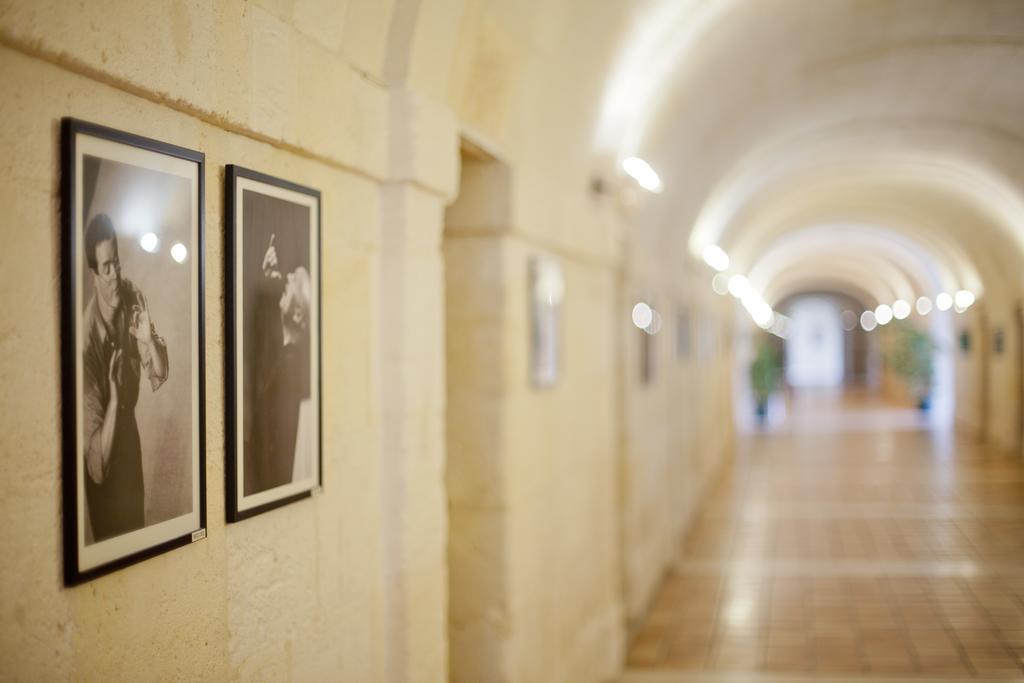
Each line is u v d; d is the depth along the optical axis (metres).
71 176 1.72
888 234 19.92
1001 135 10.10
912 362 25.00
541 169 4.84
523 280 4.66
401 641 3.13
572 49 4.66
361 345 2.98
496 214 4.32
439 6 3.18
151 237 1.94
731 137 9.22
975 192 12.88
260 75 2.33
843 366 42.28
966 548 9.49
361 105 2.89
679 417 10.27
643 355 7.94
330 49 2.72
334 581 2.79
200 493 2.10
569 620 5.48
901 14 7.09
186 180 2.05
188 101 2.05
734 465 16.22
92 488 1.78
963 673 6.15
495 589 4.40
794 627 7.23
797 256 24.69
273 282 2.42
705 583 8.63
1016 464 14.93
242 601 2.31
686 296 11.26
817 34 7.29
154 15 1.94
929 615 7.38
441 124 3.33
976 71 8.36
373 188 3.06
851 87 8.83
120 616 1.88
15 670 1.63
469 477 4.43
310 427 2.62
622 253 7.11
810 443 18.97
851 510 11.72
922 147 11.26
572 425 5.66
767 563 9.29
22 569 1.64
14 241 1.62
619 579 6.92
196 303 2.09
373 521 3.06
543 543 5.00
